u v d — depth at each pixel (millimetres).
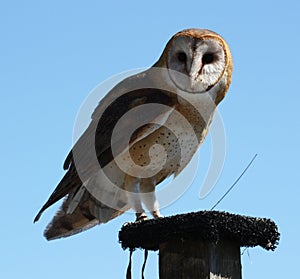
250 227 7215
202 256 6926
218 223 6973
